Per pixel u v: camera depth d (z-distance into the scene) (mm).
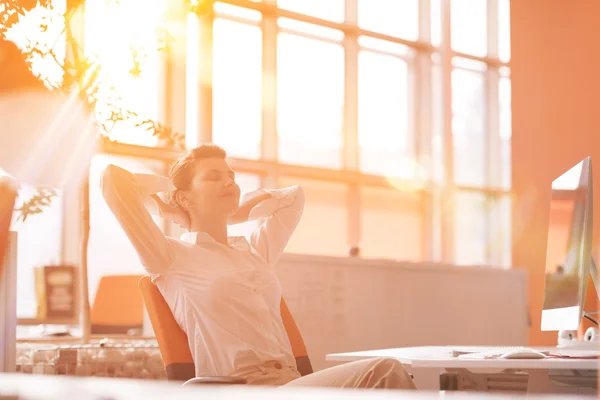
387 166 10789
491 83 11844
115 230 7094
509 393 2445
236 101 9266
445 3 11359
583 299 2342
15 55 3266
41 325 4875
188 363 2359
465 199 11438
